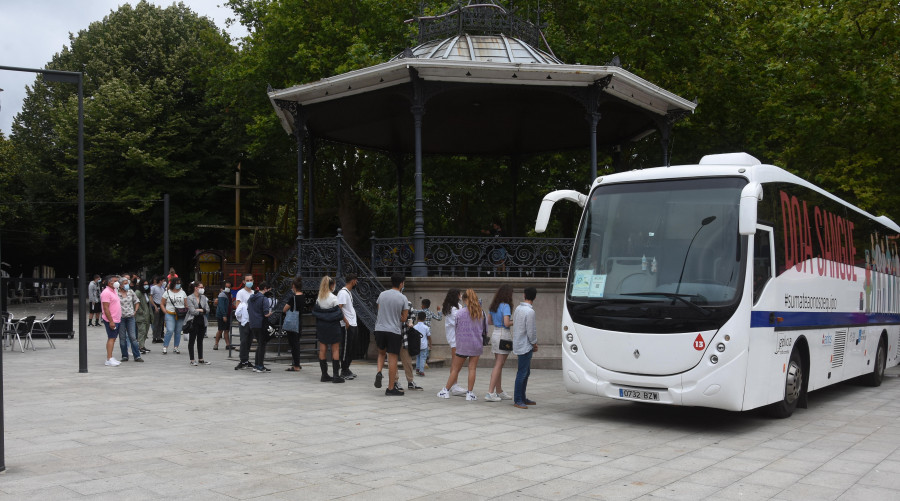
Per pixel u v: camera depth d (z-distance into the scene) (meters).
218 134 37.53
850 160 21.77
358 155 31.88
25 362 15.80
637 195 9.45
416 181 15.35
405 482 6.09
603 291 9.24
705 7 24.16
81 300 13.84
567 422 9.28
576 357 9.32
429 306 14.38
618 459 7.17
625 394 8.87
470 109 17.73
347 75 15.07
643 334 8.75
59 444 7.43
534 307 15.76
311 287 16.05
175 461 6.71
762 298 8.79
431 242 15.64
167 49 39.75
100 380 12.70
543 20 26.47
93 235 39.25
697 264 8.71
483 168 24.77
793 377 9.79
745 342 8.38
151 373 13.82
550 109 17.77
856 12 21.78
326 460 6.85
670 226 9.05
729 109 24.31
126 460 6.73
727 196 8.87
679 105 16.83
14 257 57.06
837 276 11.81
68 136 37.59
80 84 13.96
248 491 5.71
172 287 18.30
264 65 29.59
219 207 39.38
